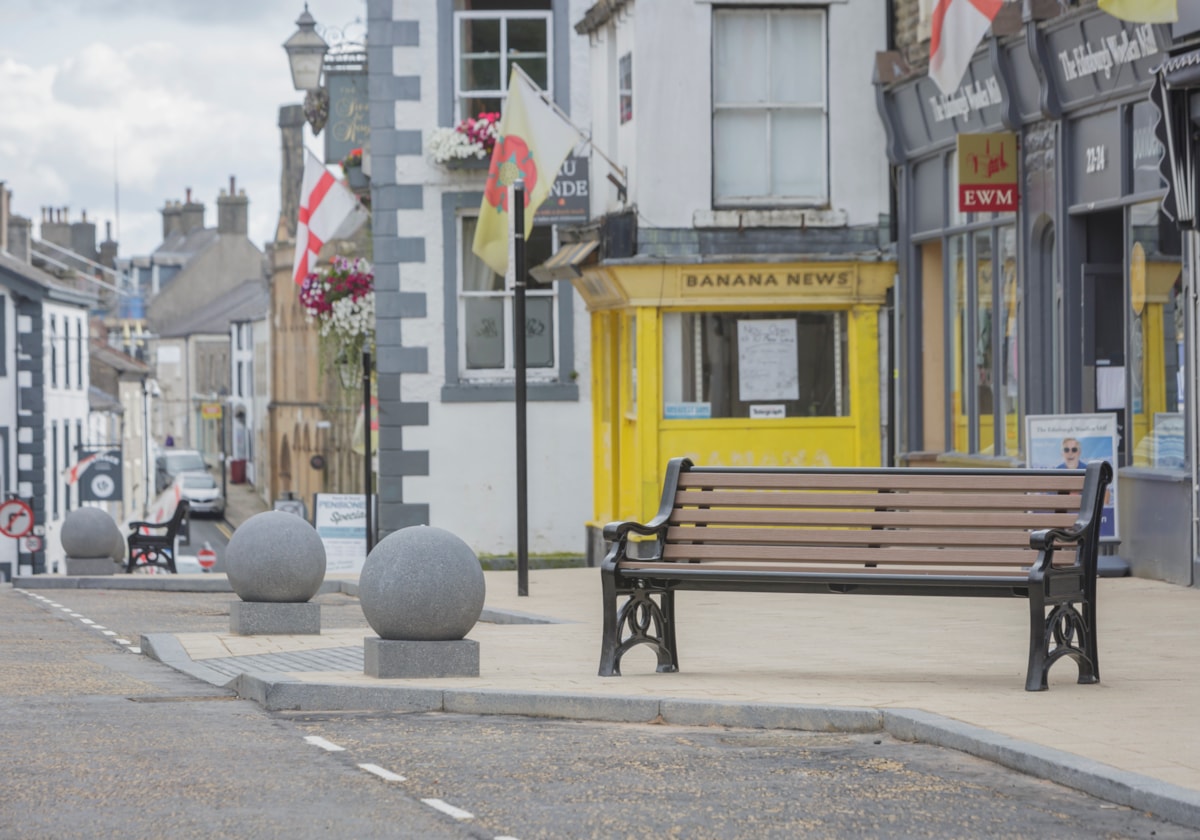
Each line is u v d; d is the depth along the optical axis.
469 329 28.94
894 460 23.19
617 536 12.27
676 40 22.62
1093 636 11.47
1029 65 19.69
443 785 8.79
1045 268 20.27
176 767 9.29
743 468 12.30
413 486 28.56
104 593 23.73
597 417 25.78
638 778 8.94
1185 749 9.08
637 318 22.67
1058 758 8.81
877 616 16.33
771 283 22.72
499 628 15.99
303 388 83.75
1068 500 11.60
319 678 12.26
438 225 28.67
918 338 22.98
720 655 13.39
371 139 28.69
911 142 22.86
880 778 8.91
